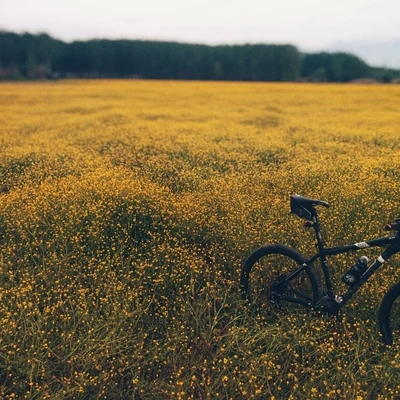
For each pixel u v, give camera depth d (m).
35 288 4.25
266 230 5.23
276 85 46.22
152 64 84.88
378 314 3.78
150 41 85.62
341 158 9.88
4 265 4.55
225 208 6.10
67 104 25.56
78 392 3.29
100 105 24.61
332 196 6.48
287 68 80.50
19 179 8.12
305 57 84.44
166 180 8.42
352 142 12.89
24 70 81.31
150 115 19.72
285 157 10.76
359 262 3.82
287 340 3.78
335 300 3.90
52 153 10.64
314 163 9.24
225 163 10.07
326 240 5.07
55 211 5.96
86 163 9.51
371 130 14.83
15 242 5.47
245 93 33.44
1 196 6.88
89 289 4.32
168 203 6.17
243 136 13.59
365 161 9.30
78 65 88.31
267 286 4.46
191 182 8.06
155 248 5.29
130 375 3.57
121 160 10.19
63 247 5.15
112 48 85.50
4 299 4.10
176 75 84.94
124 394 3.40
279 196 6.88
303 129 15.45
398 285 3.63
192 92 34.50
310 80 80.31
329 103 25.62
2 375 3.48
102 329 3.82
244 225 5.26
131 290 4.44
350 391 3.18
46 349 3.61
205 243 5.60
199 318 3.96
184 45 84.06
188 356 3.73
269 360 3.52
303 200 4.04
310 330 3.89
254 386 3.24
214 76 83.69
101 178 7.46
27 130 15.61
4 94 33.12
